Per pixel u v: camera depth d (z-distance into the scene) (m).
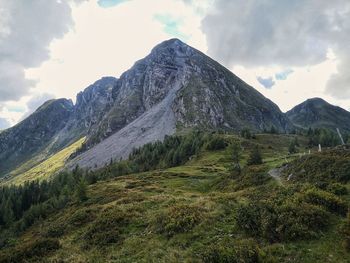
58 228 35.19
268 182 42.56
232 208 26.28
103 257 22.27
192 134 192.00
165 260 18.92
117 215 29.91
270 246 17.52
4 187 148.38
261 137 186.25
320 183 26.41
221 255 16.62
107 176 143.25
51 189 124.19
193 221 23.64
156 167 148.12
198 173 88.56
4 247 46.94
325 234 17.73
